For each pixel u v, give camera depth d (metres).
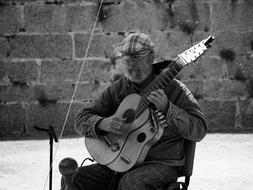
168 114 5.69
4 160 10.24
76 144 11.55
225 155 10.47
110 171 6.12
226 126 13.15
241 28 13.12
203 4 13.08
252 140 11.79
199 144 11.45
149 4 13.04
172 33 13.06
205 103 13.11
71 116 13.03
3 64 12.99
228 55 13.11
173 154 5.91
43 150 11.09
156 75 6.04
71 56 13.03
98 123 6.07
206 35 13.11
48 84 13.03
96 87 13.02
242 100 13.13
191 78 13.09
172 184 5.80
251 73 13.12
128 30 13.03
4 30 12.98
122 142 5.97
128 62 5.87
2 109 13.03
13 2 12.96
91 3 13.00
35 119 13.04
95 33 13.00
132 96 6.01
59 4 12.99
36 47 13.00
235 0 13.10
